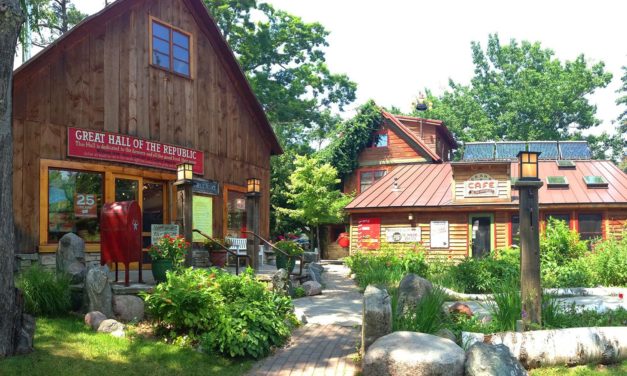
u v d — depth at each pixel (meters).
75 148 13.11
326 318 11.16
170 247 10.52
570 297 14.25
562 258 17.69
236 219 18.41
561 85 50.00
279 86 35.81
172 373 7.46
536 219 9.28
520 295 9.27
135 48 14.74
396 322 8.11
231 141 18.28
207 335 8.51
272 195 33.19
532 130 50.06
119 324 9.13
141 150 14.61
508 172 22.52
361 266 19.09
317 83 36.91
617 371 7.60
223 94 17.95
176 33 16.12
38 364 7.16
